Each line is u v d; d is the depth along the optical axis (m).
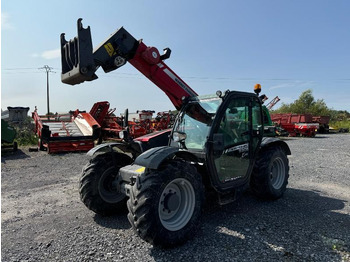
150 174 2.73
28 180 5.72
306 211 3.79
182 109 3.83
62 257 2.59
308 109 36.16
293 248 2.72
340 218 3.52
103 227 3.31
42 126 9.39
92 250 2.72
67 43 3.71
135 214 2.59
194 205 2.93
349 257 2.55
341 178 5.84
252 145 3.97
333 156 9.10
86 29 3.35
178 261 2.50
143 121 13.58
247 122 3.91
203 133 3.42
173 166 2.84
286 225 3.30
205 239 2.94
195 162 3.38
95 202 3.55
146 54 4.04
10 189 5.03
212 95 3.60
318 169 6.83
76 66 3.48
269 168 4.17
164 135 4.14
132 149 4.03
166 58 4.23
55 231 3.20
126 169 3.21
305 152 10.21
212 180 3.28
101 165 3.64
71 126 11.27
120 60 3.93
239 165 3.74
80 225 3.38
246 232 3.11
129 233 3.13
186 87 4.50
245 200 4.32
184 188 2.97
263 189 4.14
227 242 2.87
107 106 12.65
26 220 3.54
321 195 4.59
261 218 3.53
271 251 2.67
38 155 9.24
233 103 3.65
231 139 3.64
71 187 5.16
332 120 36.34
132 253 2.66
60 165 7.42
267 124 11.45
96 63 3.75
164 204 2.80
